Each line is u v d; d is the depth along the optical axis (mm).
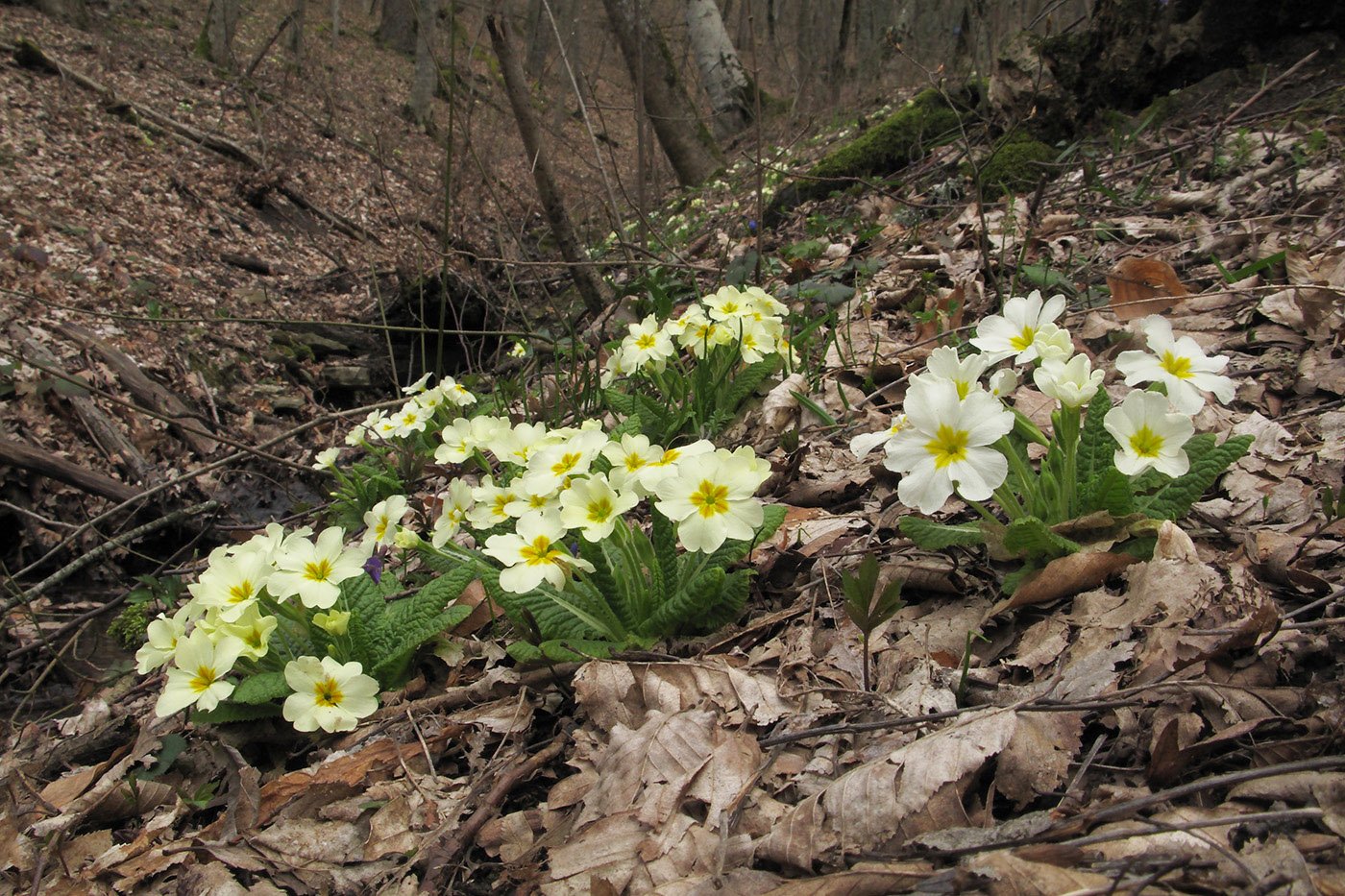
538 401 543
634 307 641
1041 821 174
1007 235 558
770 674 245
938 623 251
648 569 284
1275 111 630
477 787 233
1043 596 239
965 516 299
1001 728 194
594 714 240
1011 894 156
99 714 362
